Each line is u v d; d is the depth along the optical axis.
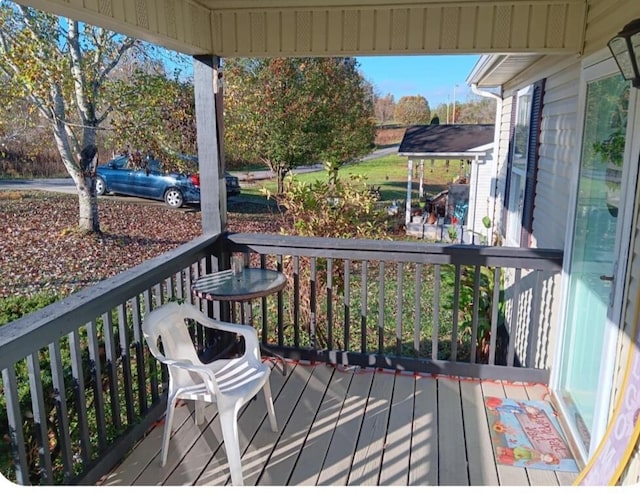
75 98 6.81
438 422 2.81
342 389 3.17
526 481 2.33
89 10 2.12
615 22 2.38
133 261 7.52
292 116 11.27
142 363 2.66
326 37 3.19
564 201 3.67
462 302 5.07
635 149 1.99
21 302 3.97
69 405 2.70
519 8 2.95
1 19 5.79
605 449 1.99
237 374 2.51
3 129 6.63
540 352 3.78
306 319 5.17
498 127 7.59
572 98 3.51
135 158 7.54
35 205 7.16
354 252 3.34
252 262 6.82
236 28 3.27
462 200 11.62
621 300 2.09
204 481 2.33
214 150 3.46
